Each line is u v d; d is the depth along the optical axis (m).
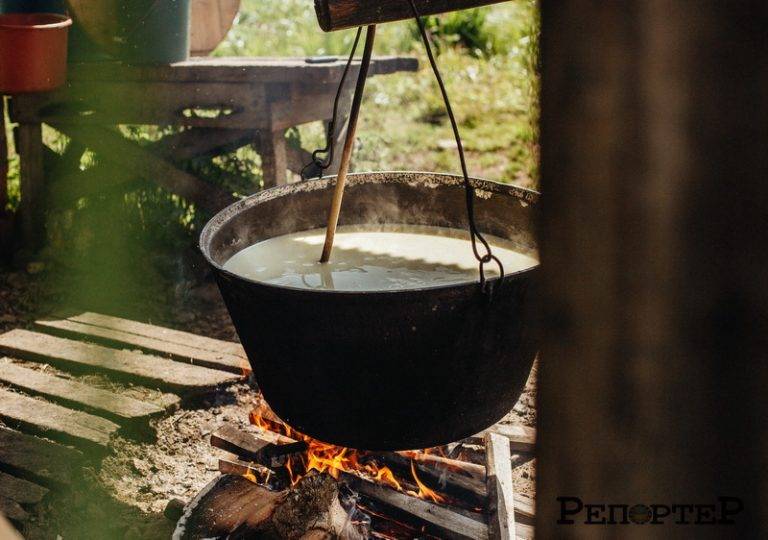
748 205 1.10
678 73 1.11
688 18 1.09
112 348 4.31
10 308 4.84
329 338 2.41
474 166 6.36
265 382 2.74
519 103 7.39
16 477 3.31
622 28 1.14
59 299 4.92
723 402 1.17
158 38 5.01
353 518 2.81
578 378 1.28
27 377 4.00
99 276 5.13
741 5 1.06
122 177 5.36
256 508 2.88
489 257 2.32
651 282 1.18
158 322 4.72
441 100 7.49
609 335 1.24
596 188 1.21
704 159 1.11
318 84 4.93
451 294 2.33
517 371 2.68
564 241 1.26
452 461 3.07
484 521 2.88
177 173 5.20
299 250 3.19
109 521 3.18
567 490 1.33
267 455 3.10
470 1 2.43
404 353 2.41
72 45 5.39
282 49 8.19
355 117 2.81
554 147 1.25
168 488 3.38
